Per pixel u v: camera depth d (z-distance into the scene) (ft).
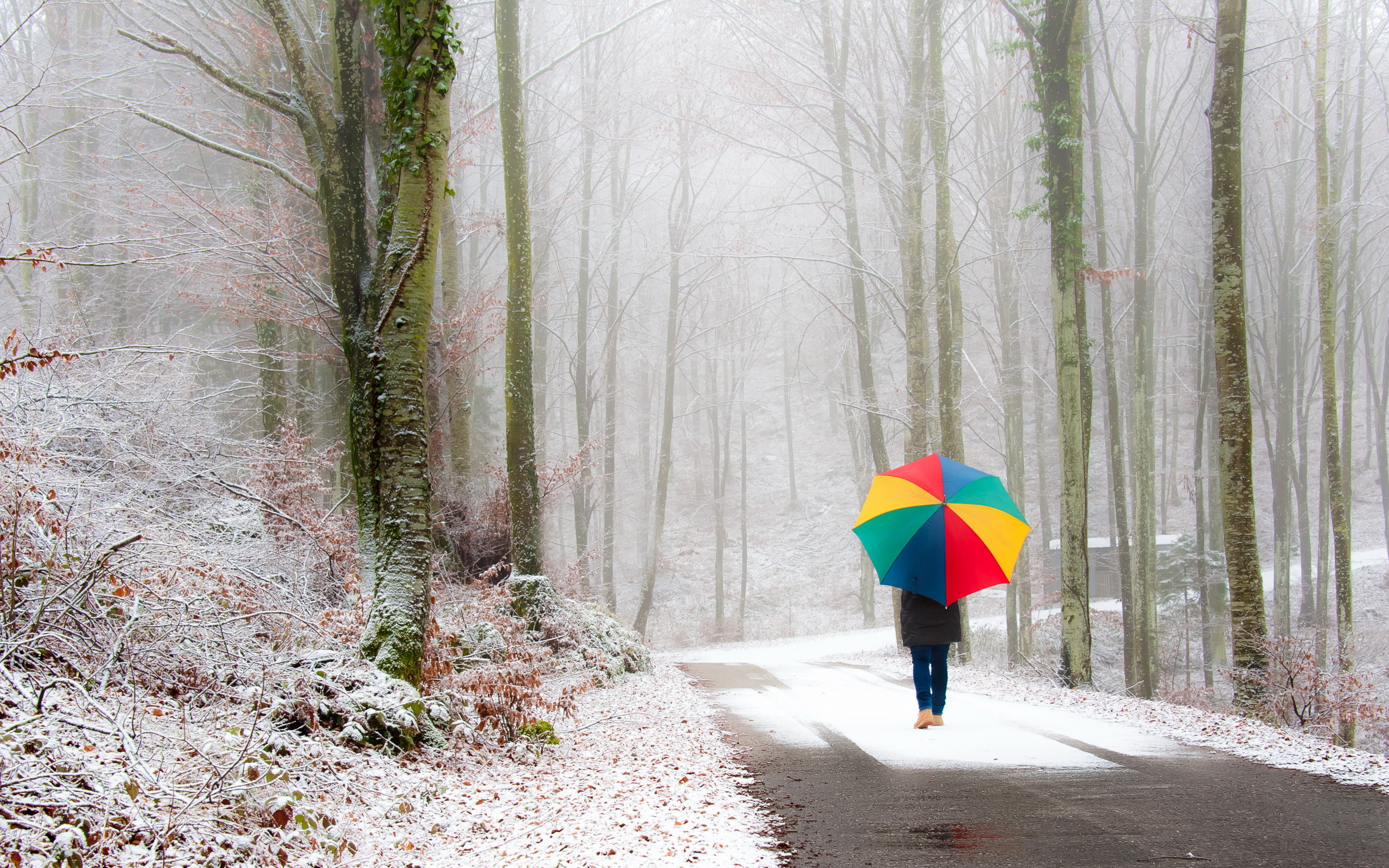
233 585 22.98
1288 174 90.43
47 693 14.69
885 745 20.34
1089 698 30.76
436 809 15.92
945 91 62.44
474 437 86.38
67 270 55.26
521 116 46.21
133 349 29.68
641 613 93.61
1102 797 14.71
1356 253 83.76
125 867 10.54
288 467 40.06
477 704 22.54
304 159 56.13
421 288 25.70
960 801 14.64
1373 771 16.55
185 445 33.42
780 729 23.45
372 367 25.67
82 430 28.32
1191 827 12.61
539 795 17.10
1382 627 92.38
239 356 63.77
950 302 61.26
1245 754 18.84
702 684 38.14
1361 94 78.48
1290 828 12.50
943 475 21.09
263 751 14.67
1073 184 42.42
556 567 63.26
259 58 55.42
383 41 26.43
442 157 26.40
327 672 19.79
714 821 13.83
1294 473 94.02
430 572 24.97
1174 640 88.33
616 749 22.35
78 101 59.21
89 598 17.83
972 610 123.54
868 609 116.98
